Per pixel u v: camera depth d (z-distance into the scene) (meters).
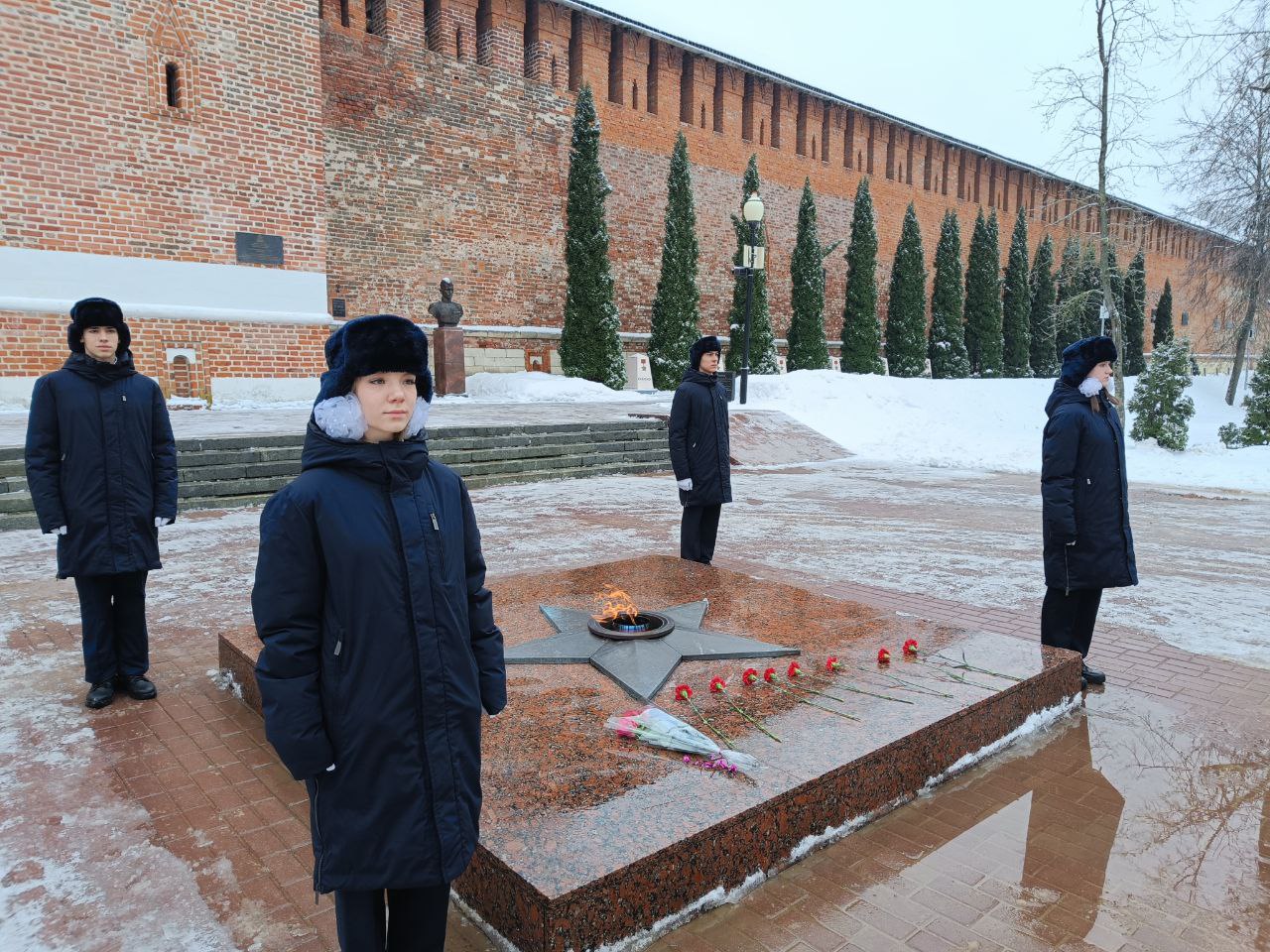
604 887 2.31
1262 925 2.55
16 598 5.82
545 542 8.02
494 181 22.22
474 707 1.94
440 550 1.90
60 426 3.88
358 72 19.62
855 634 4.41
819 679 3.78
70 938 2.43
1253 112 15.87
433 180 21.03
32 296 13.31
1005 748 3.75
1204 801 3.31
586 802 2.70
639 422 14.21
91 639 4.04
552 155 23.41
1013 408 22.02
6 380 13.14
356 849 1.80
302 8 15.68
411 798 1.82
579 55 23.73
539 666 3.92
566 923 2.25
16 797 3.22
